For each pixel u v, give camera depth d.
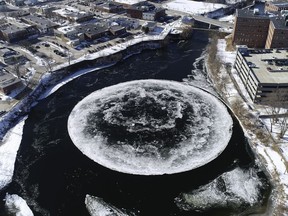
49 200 105.06
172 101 155.75
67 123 141.38
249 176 115.06
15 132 135.62
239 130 137.38
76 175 114.69
